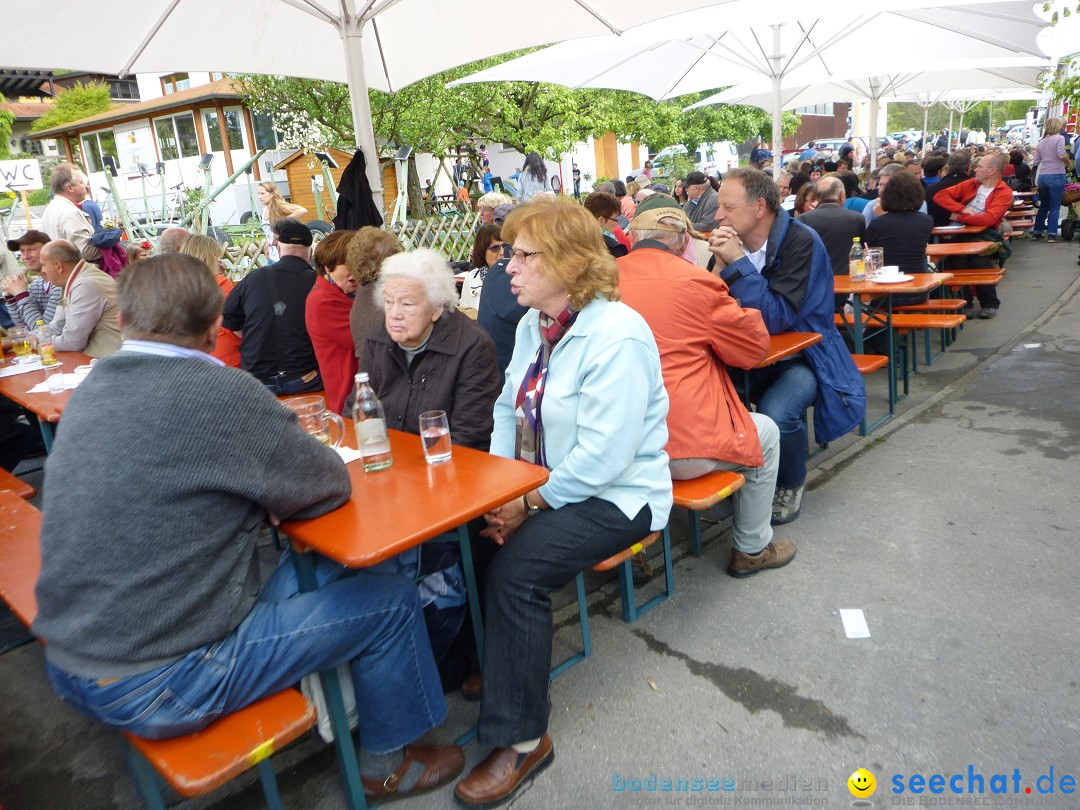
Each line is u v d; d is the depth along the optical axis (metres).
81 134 24.16
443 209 16.66
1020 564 2.93
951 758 2.04
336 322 3.56
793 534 3.38
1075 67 8.62
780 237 3.50
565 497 2.15
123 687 1.57
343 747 1.97
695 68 8.50
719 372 2.93
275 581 2.08
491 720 2.02
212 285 1.71
